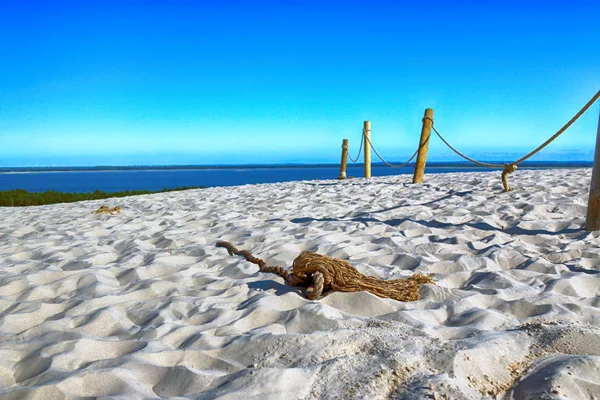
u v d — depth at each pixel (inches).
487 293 103.3
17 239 213.6
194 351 78.5
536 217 188.7
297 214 239.9
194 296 112.4
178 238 183.9
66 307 108.4
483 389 61.9
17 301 115.6
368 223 194.7
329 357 72.7
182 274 131.5
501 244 147.1
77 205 382.0
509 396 61.3
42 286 123.7
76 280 129.3
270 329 87.8
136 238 193.8
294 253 150.0
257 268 134.9
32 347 84.0
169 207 316.2
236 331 89.2
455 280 116.1
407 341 75.1
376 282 105.7
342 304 101.3
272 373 65.6
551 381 60.1
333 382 63.6
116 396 64.7
